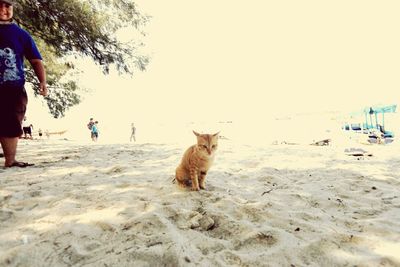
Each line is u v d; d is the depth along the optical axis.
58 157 6.46
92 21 8.23
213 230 2.52
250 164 5.74
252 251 2.17
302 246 2.20
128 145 9.59
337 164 5.66
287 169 5.28
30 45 4.62
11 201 3.18
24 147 9.10
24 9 7.25
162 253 2.02
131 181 4.06
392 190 3.76
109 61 9.08
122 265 1.92
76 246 2.18
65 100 11.80
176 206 2.98
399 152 7.46
